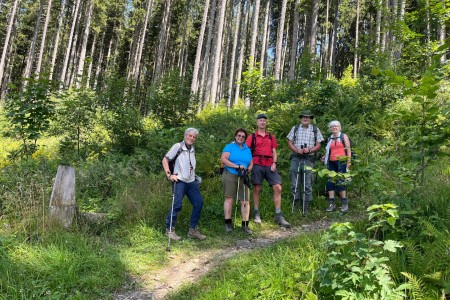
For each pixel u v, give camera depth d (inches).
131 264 165.3
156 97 410.6
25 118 283.1
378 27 676.7
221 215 234.1
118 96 352.5
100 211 230.2
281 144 324.8
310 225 223.9
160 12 1412.4
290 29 1438.2
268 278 130.4
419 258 115.2
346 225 113.6
